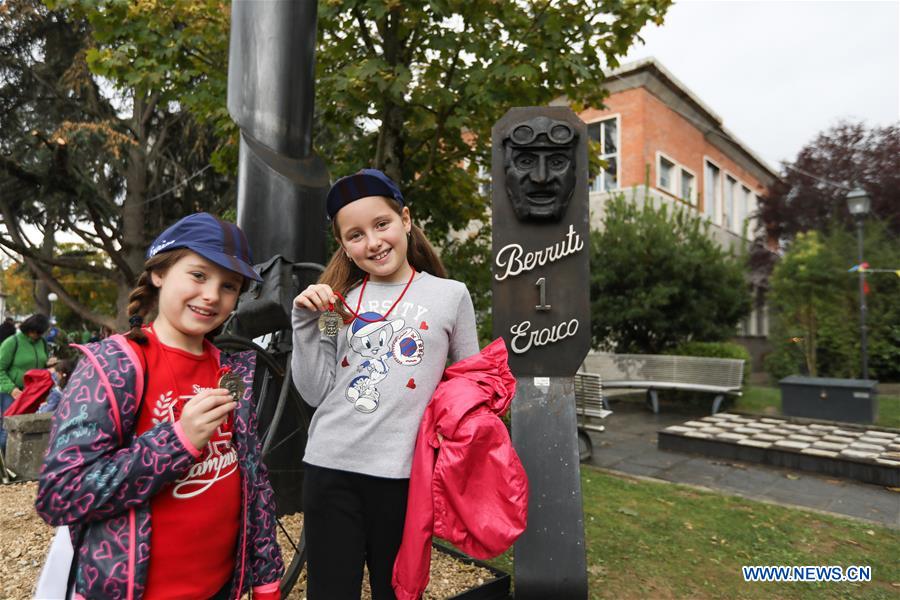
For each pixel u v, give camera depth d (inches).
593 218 512.1
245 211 129.7
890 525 146.9
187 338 48.5
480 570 104.5
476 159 236.5
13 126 426.3
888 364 416.2
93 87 450.9
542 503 99.3
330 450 57.3
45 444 171.9
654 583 110.3
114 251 397.7
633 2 173.6
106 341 44.4
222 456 47.8
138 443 40.1
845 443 221.9
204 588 45.7
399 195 60.8
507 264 117.9
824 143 571.5
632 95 506.6
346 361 58.9
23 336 213.6
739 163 717.9
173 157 490.3
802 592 107.7
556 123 117.5
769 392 404.5
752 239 669.3
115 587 39.9
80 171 375.9
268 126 131.3
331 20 183.2
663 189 517.3
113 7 168.2
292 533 117.8
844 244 432.5
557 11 175.3
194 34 180.2
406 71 162.6
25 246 409.4
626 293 380.5
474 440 52.8
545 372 113.1
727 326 397.7
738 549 127.6
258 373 121.2
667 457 226.5
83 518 38.6
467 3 165.5
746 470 205.2
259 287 108.9
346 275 65.1
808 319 424.2
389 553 57.2
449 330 60.9
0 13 418.0
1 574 98.9
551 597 93.3
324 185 137.6
